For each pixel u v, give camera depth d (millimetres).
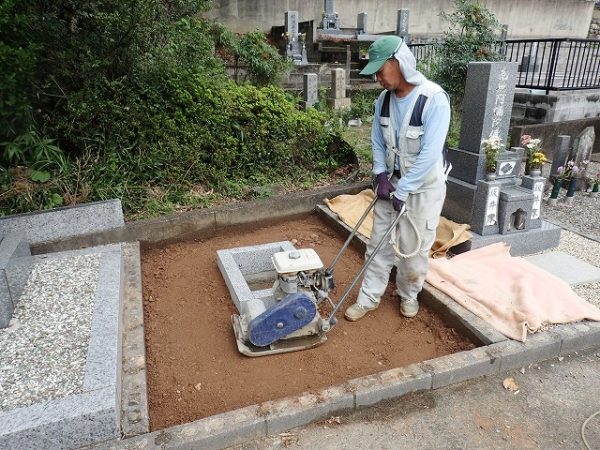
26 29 3961
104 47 4395
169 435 2100
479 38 7195
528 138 4344
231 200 4953
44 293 3094
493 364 2623
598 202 5582
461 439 2234
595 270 3770
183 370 2689
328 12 11336
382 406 2422
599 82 9531
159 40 4855
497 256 3807
